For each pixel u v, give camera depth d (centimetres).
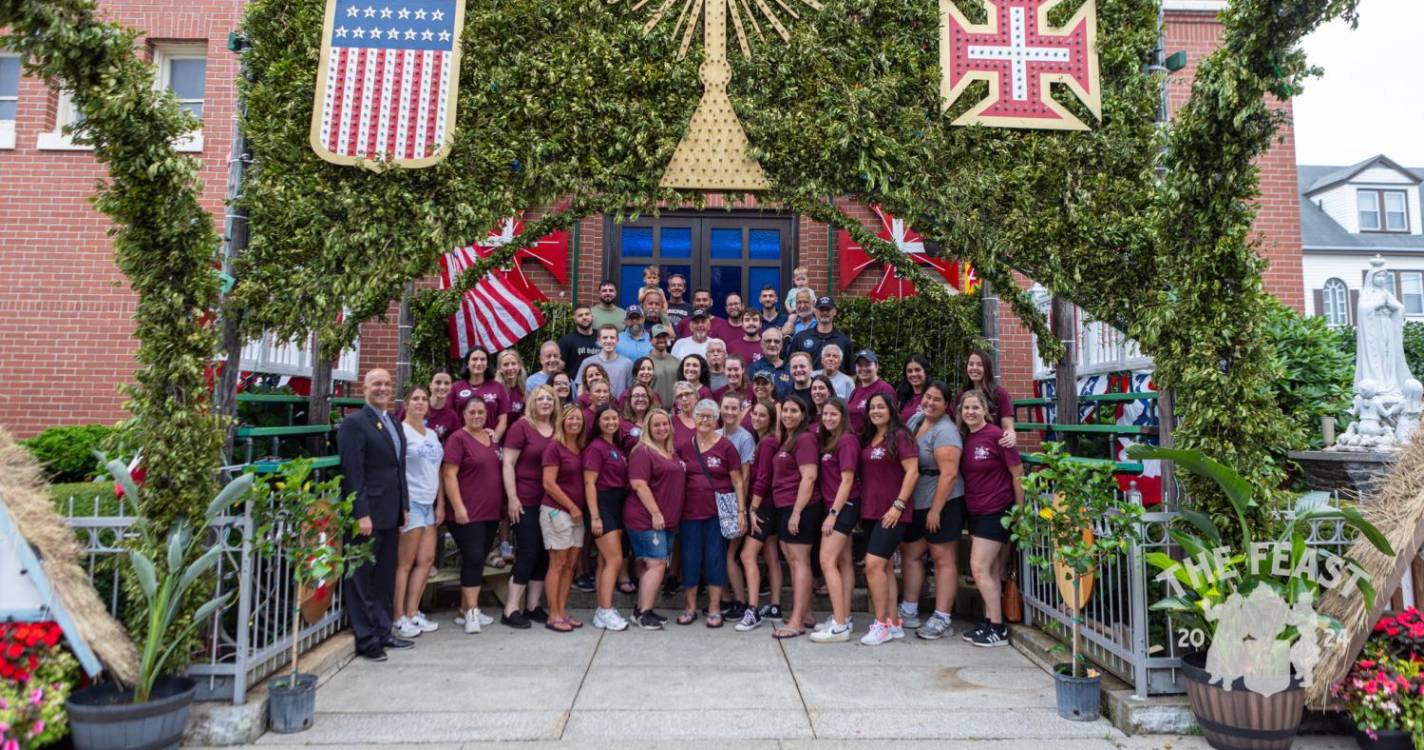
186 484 452
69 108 987
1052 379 936
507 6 597
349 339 580
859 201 636
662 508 636
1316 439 772
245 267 555
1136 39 611
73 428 834
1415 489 436
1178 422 521
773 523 655
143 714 381
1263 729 402
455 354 919
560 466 631
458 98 588
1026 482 484
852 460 600
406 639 591
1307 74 448
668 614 692
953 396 780
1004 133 607
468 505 621
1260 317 479
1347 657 411
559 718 450
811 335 780
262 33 583
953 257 632
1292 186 1089
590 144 604
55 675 390
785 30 620
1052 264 589
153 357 454
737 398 661
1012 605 638
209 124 977
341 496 536
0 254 946
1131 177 600
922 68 611
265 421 708
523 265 1008
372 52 586
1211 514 466
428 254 576
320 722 445
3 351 935
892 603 627
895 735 431
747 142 614
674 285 898
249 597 453
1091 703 455
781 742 421
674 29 615
